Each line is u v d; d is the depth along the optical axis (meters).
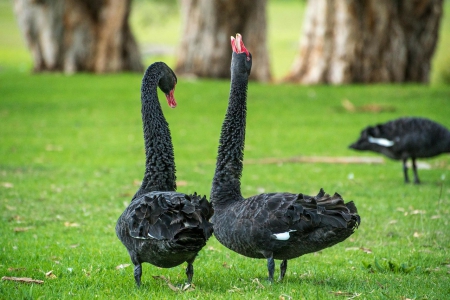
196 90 31.97
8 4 99.44
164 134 7.86
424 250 9.70
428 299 7.04
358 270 8.58
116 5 37.66
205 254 9.65
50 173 16.30
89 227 11.30
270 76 37.22
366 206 12.62
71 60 37.69
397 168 17.28
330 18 34.22
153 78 7.92
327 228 6.73
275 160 18.23
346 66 34.00
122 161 18.23
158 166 7.84
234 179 7.96
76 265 8.83
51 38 37.56
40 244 10.11
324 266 8.91
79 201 13.31
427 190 14.09
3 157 18.52
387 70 34.16
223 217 7.55
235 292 7.32
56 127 23.78
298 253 7.18
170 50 61.75
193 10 36.88
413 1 33.91
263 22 36.69
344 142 21.14
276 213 6.95
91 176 15.98
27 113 26.48
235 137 7.99
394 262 8.81
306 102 29.05
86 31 37.62
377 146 14.95
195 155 19.19
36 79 35.12
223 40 36.53
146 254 6.89
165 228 6.32
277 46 68.56
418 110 26.64
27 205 12.86
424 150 14.55
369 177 15.98
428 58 34.97
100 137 22.06
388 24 33.78
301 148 20.22
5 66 47.12
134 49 39.19
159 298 7.09
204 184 15.01
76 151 19.66
